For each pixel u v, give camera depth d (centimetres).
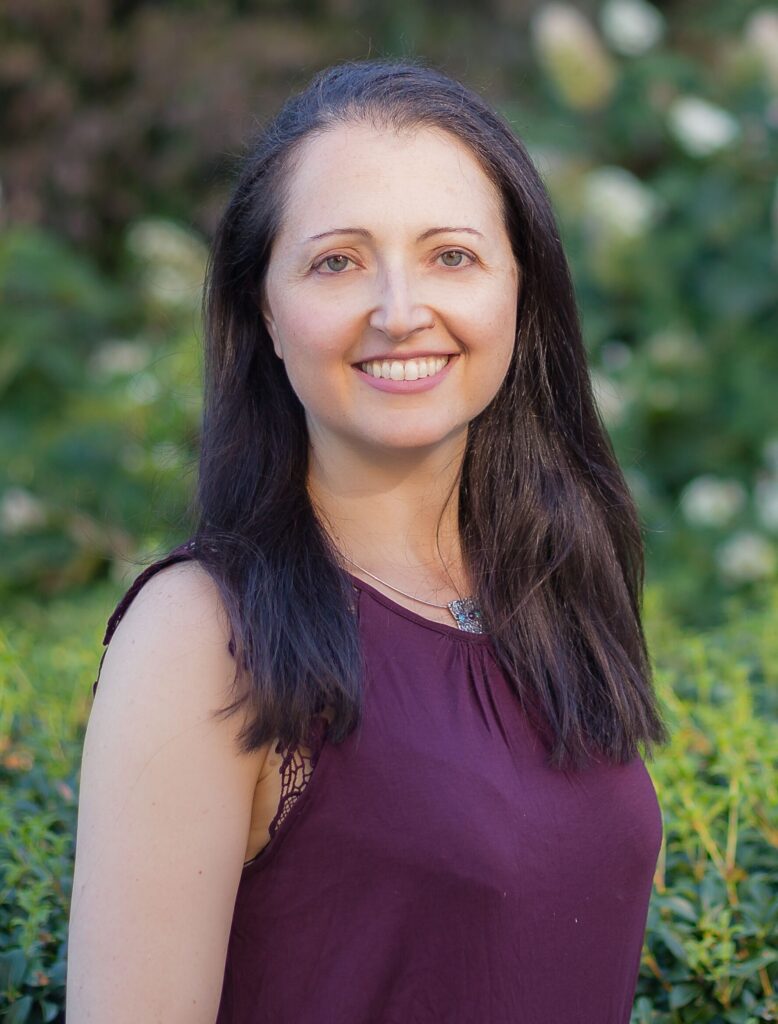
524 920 149
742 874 202
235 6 632
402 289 150
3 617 452
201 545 153
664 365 516
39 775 223
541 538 179
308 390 156
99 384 509
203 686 142
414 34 618
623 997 165
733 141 540
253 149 167
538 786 156
